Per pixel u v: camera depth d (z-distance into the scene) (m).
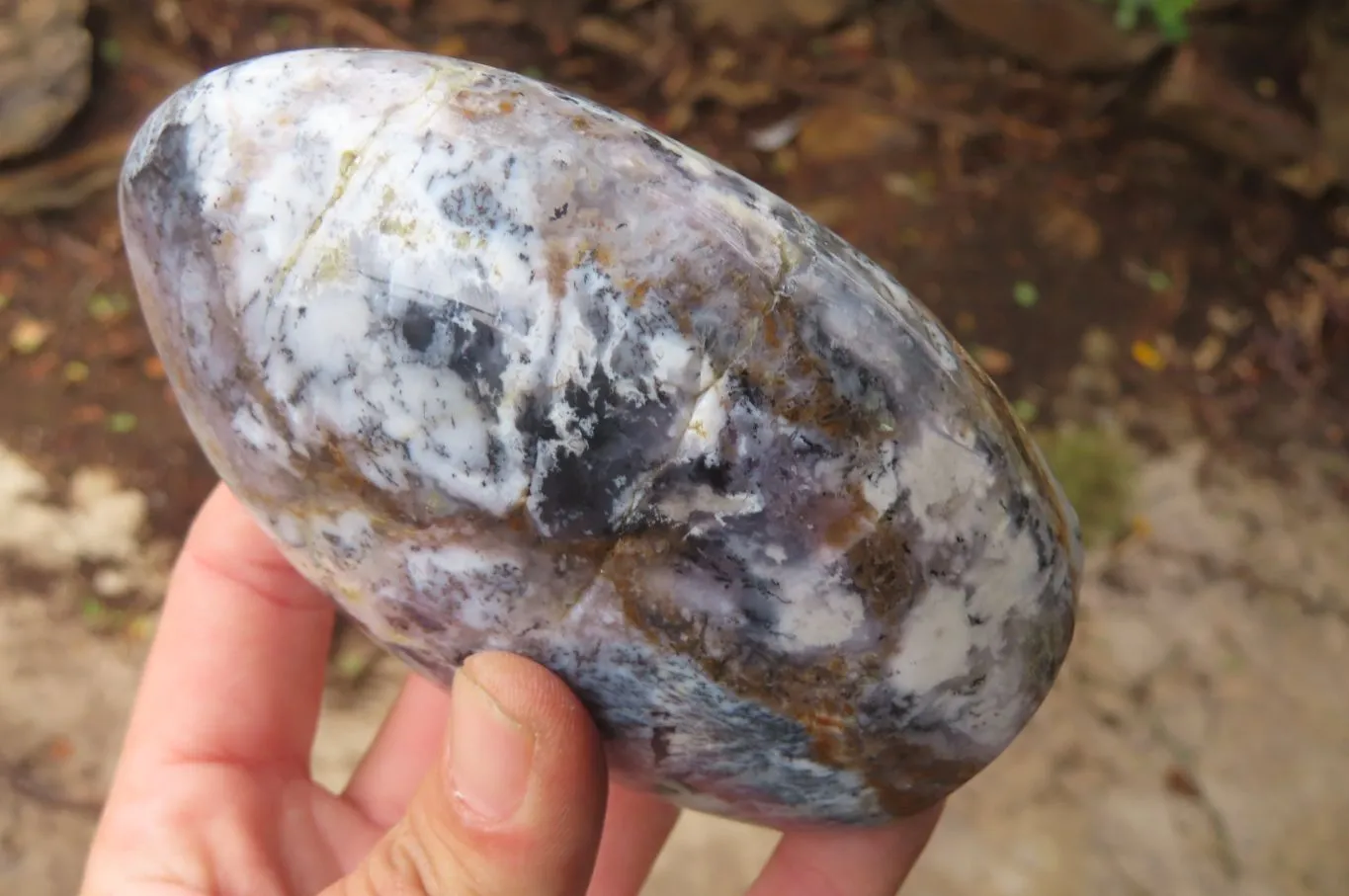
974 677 0.21
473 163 0.20
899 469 0.20
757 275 0.20
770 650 0.20
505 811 0.21
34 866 0.37
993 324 0.53
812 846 0.28
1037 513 0.21
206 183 0.20
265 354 0.20
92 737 0.39
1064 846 0.40
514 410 0.20
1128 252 0.56
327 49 0.21
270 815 0.27
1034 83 0.60
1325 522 0.49
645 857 0.30
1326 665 0.45
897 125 0.58
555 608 0.20
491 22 0.58
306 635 0.29
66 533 0.44
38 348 0.48
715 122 0.57
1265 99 0.58
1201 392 0.52
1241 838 0.40
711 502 0.20
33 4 0.52
